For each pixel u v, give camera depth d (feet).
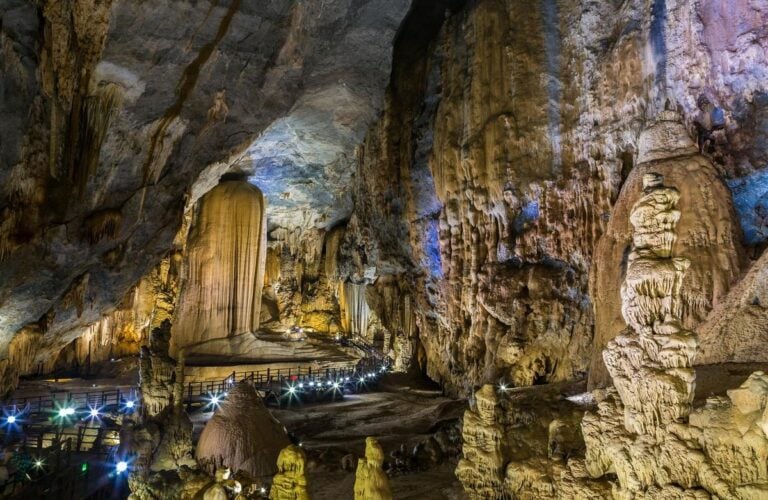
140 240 45.85
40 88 33.19
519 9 42.47
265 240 73.00
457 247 44.93
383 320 65.26
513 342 38.40
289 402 50.93
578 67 38.34
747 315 19.63
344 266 75.51
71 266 40.88
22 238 35.70
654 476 12.99
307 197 78.59
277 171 71.92
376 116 57.93
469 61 45.75
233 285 68.59
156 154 41.57
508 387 36.78
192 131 43.04
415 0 56.24
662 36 31.86
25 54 31.55
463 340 44.91
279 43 43.16
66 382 61.77
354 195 69.46
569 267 37.55
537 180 39.14
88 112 36.60
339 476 29.25
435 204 49.55
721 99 28.99
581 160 37.47
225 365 63.05
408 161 52.39
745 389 12.32
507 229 40.96
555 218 38.29
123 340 77.51
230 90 43.11
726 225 23.81
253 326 71.15
